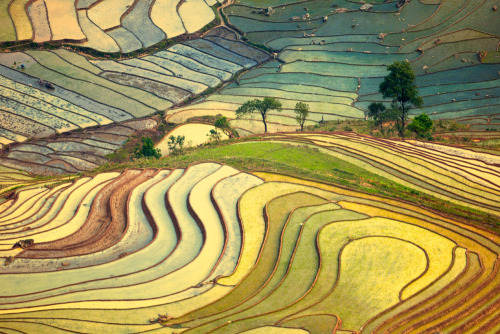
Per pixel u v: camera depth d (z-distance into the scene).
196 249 53.94
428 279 47.94
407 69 85.75
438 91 103.50
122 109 105.31
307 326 43.50
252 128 96.94
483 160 72.69
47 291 49.66
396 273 48.59
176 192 63.53
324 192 61.50
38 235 59.78
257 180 64.31
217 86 112.94
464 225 55.59
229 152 75.88
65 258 55.09
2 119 101.00
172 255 53.38
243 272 50.25
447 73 108.06
